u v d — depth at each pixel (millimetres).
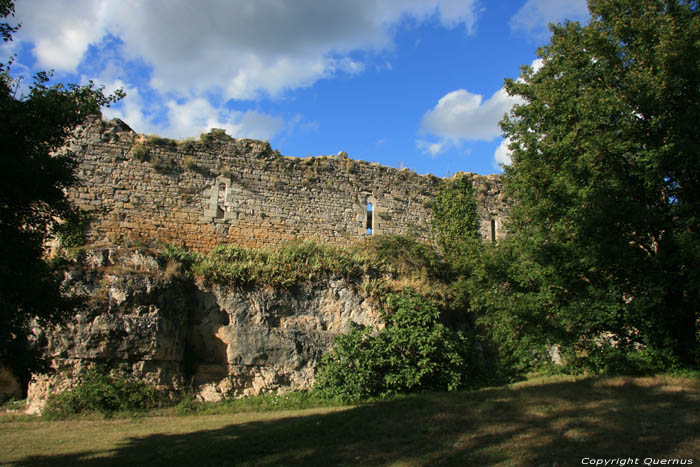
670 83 12656
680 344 13664
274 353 16906
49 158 8727
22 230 9164
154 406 14797
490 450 8359
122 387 14547
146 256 16953
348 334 17438
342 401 15680
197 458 9039
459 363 17328
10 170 8234
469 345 19406
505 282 17938
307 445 9570
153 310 15539
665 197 13945
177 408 14891
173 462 8859
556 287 15078
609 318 13727
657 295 12852
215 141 20859
